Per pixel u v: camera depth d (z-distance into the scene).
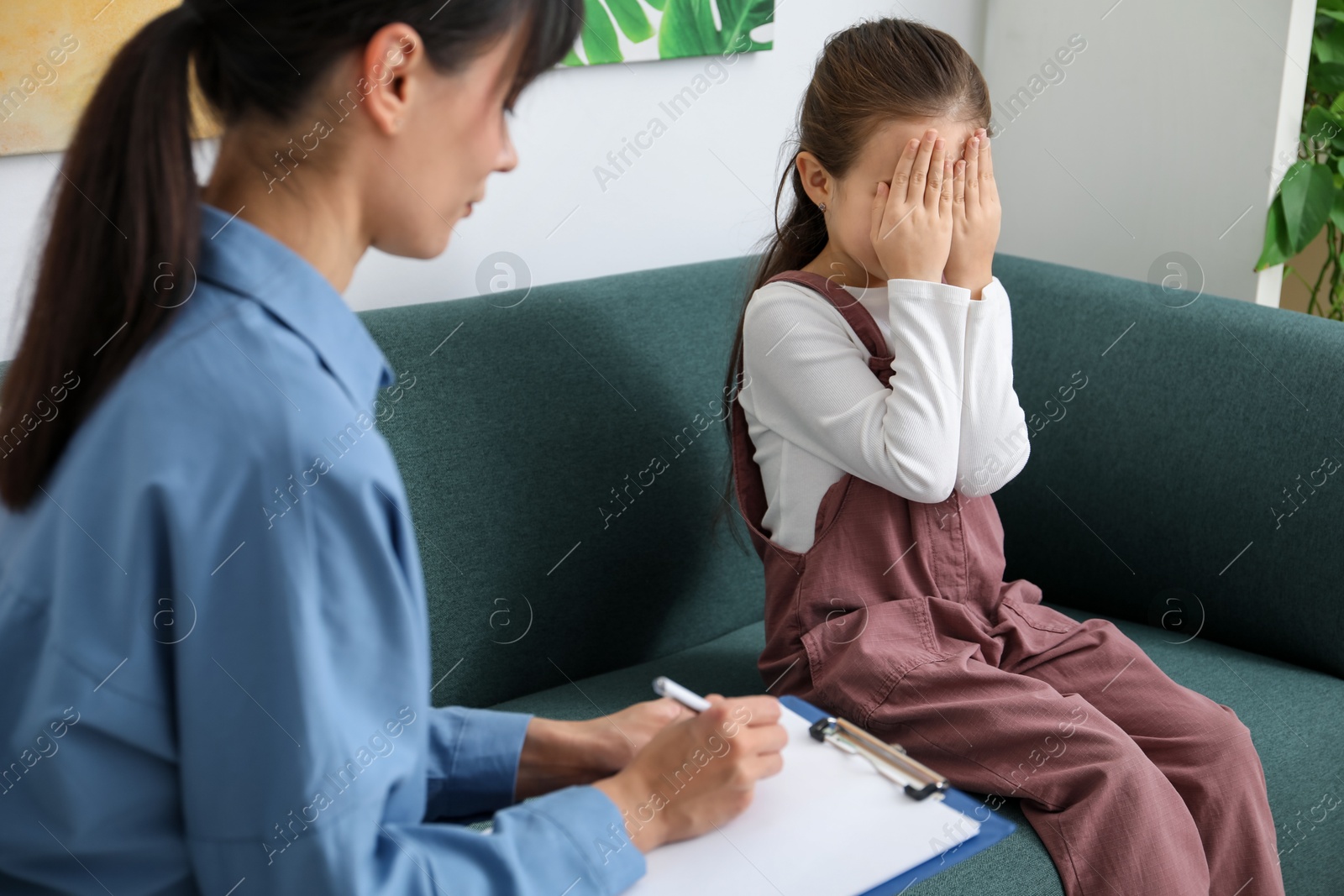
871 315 1.27
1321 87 1.87
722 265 1.59
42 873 0.57
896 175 1.21
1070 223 2.07
